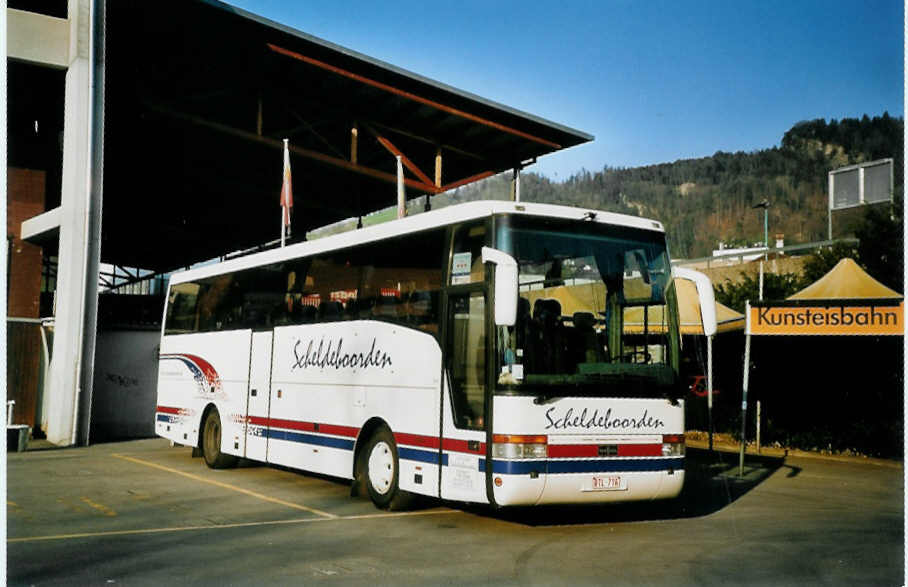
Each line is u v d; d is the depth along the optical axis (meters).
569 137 28.80
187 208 38.22
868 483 14.66
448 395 10.10
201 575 7.68
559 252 9.96
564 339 9.74
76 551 8.67
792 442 20.41
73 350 20.50
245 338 15.13
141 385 25.23
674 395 10.32
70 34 21.20
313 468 12.79
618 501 9.83
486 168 31.09
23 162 24.23
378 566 8.06
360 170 26.58
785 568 8.07
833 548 9.05
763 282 31.88
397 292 11.29
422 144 29.84
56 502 11.90
